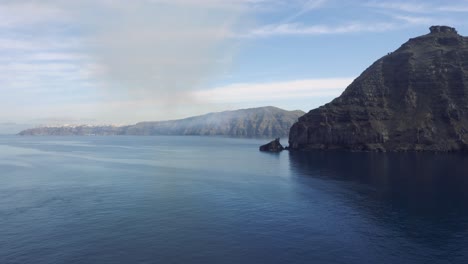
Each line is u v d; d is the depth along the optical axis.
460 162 173.00
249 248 67.81
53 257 64.44
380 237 73.12
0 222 84.06
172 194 113.88
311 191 116.12
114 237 73.88
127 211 93.12
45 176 154.75
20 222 84.06
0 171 172.38
